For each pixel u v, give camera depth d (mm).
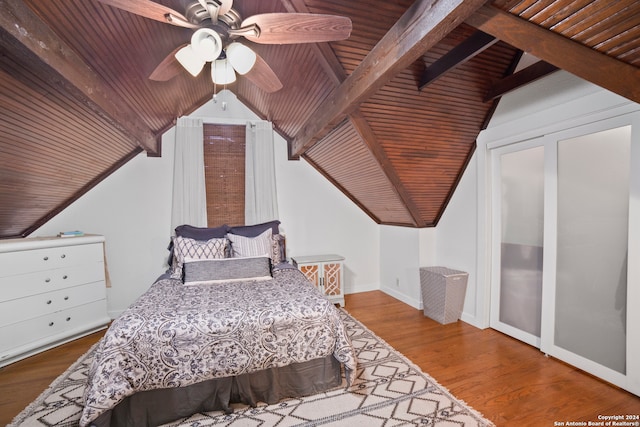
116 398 1463
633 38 1220
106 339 1582
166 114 3188
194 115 3527
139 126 2797
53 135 2186
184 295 2133
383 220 4230
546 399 1844
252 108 3695
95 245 2916
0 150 1979
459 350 2496
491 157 2834
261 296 2094
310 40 1618
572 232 2170
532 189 2496
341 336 1909
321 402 1839
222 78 2293
